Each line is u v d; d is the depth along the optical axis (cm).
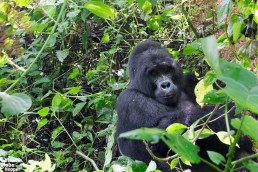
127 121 519
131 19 618
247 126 154
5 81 340
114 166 354
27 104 235
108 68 596
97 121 569
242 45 331
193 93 539
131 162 371
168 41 596
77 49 627
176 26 572
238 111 217
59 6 544
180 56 598
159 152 484
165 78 505
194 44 437
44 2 467
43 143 619
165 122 484
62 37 595
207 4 410
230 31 337
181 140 141
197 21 457
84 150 588
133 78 535
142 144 497
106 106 567
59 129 531
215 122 456
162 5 628
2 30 296
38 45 579
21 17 304
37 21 510
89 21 616
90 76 576
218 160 163
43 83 605
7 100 233
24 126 614
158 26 575
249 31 323
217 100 222
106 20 577
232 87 139
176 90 504
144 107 509
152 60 510
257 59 320
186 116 472
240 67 157
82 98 563
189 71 564
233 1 322
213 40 153
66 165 584
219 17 321
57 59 619
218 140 457
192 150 141
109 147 432
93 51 631
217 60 150
